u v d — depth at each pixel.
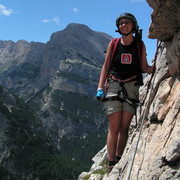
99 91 5.25
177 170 3.51
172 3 3.78
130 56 4.96
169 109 4.32
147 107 5.20
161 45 5.56
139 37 4.95
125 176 4.80
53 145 195.00
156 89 5.19
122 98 5.05
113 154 5.61
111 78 5.17
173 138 3.76
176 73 4.57
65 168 160.75
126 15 4.79
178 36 4.21
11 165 145.25
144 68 5.32
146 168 4.07
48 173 147.12
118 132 5.53
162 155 3.79
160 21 4.23
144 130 5.07
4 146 157.75
